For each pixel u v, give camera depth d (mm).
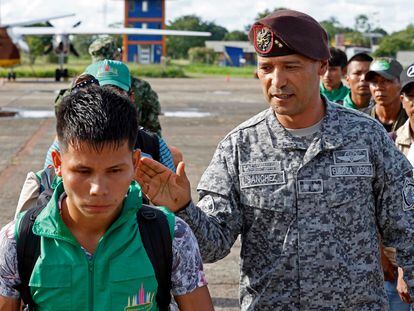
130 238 1800
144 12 66625
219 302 4727
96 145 1660
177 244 1854
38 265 1776
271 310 2459
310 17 2389
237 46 91500
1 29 30812
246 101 24250
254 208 2455
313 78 2379
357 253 2432
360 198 2428
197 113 19062
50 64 63375
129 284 1790
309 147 2414
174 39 105812
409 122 3582
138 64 62938
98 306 1778
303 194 2406
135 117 1747
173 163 3246
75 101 1721
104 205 1705
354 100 5406
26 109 19562
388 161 2473
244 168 2463
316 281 2410
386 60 4367
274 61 2354
